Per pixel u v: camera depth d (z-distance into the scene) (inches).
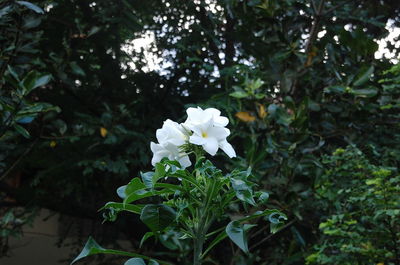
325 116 194.9
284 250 227.8
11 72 146.6
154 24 260.4
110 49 256.5
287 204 181.6
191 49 247.3
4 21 163.0
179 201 61.7
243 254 214.8
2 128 150.5
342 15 219.9
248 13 221.6
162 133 67.1
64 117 258.1
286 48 198.2
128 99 259.6
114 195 261.0
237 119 207.5
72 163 237.8
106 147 243.9
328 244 166.1
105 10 217.9
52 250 384.8
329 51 193.2
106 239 279.7
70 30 210.4
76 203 267.7
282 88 195.3
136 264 58.6
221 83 249.8
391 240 152.8
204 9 247.9
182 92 267.6
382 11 263.0
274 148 182.9
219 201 62.6
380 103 189.6
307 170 181.9
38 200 259.8
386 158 178.2
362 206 157.1
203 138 64.5
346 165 162.6
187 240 192.7
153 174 62.0
